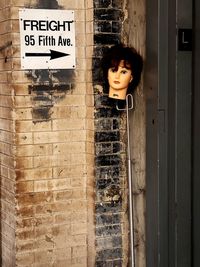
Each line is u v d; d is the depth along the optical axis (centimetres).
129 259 468
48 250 452
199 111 425
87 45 445
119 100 451
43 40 434
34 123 438
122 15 447
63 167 450
